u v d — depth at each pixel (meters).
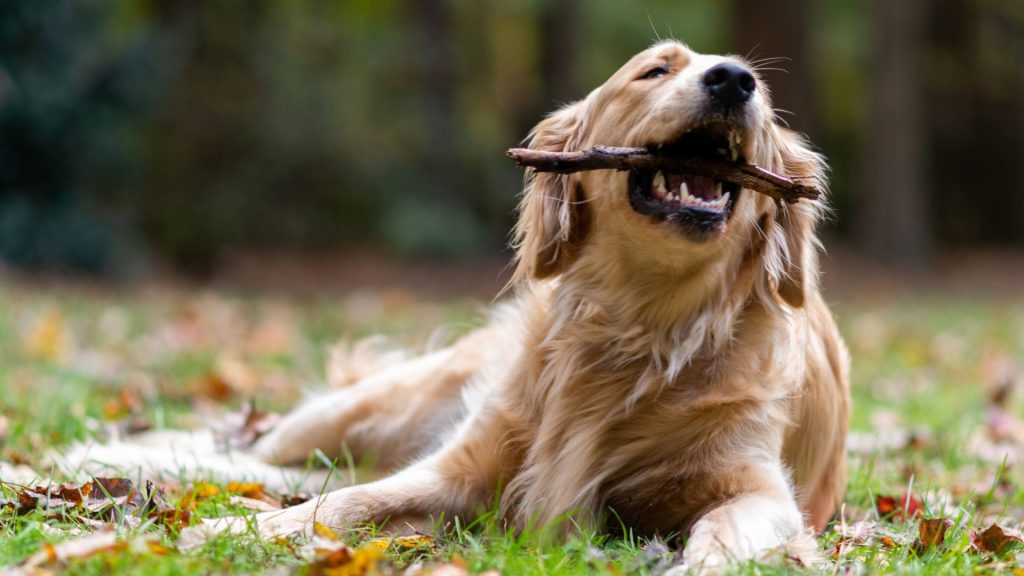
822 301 6.48
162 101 23.91
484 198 33.31
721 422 5.20
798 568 4.35
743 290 5.47
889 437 8.18
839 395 6.26
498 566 4.28
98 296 18.67
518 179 34.41
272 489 6.34
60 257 21.19
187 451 7.00
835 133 40.25
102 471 6.21
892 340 15.44
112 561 4.04
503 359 6.19
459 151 32.88
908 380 12.09
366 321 16.52
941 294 26.42
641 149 5.11
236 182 27.30
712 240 5.01
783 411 5.42
